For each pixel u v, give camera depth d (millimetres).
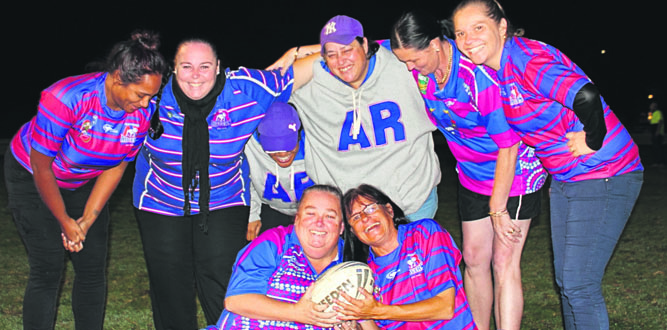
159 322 4418
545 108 3631
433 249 3615
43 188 3838
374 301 3467
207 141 3908
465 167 4457
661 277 6234
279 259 3551
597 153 3662
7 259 7188
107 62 3551
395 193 4414
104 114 3729
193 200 4121
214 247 4199
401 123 4324
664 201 10594
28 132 3947
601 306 3803
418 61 3842
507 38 3670
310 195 3549
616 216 3746
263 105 4031
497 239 4340
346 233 3709
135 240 8094
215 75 3770
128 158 4031
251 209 4773
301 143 4457
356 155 4375
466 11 3631
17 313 5418
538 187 4375
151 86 3543
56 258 4113
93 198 4078
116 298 5801
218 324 3609
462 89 3971
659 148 16875
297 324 3514
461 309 3627
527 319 5176
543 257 7051
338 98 4289
